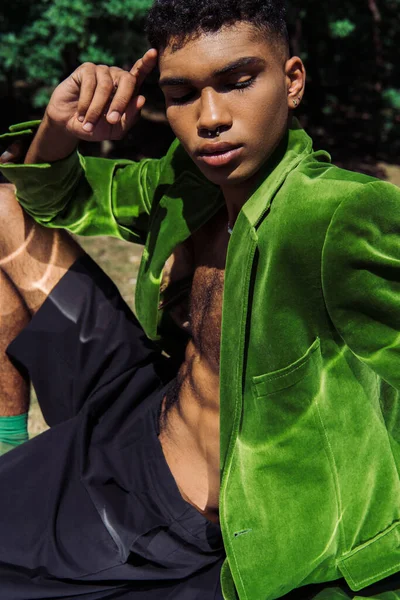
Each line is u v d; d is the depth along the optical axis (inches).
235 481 80.2
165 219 90.0
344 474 80.4
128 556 90.2
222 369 77.7
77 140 95.1
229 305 76.9
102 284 106.2
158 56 76.5
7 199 104.7
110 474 95.3
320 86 506.0
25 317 106.2
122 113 85.7
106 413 101.3
